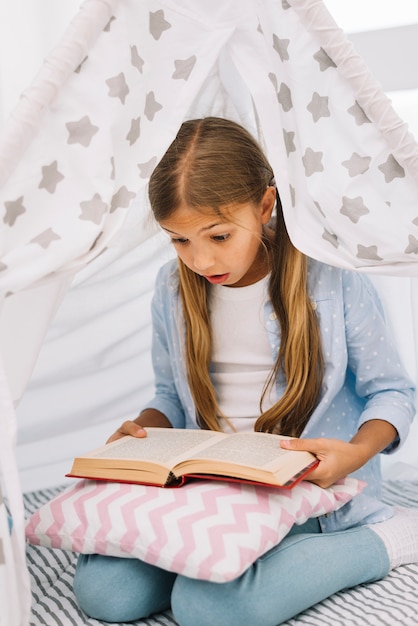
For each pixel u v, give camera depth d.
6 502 1.37
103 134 0.99
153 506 1.02
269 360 1.28
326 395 1.23
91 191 0.99
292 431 1.25
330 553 1.10
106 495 1.07
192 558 0.97
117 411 1.70
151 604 1.07
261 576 1.01
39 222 0.98
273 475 0.99
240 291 1.27
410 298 1.40
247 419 1.29
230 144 1.16
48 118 0.97
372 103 0.99
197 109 1.30
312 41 1.01
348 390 1.31
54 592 1.16
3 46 1.73
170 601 1.10
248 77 1.06
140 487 1.06
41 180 0.97
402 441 1.23
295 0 0.98
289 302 1.23
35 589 1.18
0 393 0.94
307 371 1.22
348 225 1.05
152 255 1.59
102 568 1.05
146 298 1.64
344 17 1.83
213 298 1.29
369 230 1.04
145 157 1.04
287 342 1.23
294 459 1.06
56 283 1.05
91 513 1.05
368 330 1.25
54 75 0.95
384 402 1.24
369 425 1.21
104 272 1.58
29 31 1.75
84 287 1.59
